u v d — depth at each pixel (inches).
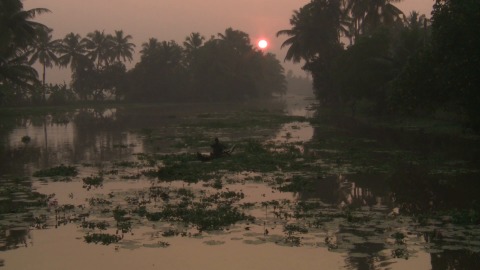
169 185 597.0
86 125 1609.3
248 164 748.6
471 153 831.1
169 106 3122.5
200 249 352.2
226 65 3902.6
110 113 2326.5
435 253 336.8
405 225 407.8
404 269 308.3
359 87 1668.3
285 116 1881.2
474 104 896.3
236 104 3459.6
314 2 2491.4
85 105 3211.1
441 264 315.9
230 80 3946.9
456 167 695.7
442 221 420.2
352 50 1726.1
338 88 2214.6
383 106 1663.4
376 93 1676.9
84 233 395.2
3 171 714.8
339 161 764.6
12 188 578.9
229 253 343.0
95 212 462.6
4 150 965.8
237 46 4146.2
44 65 3270.2
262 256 336.2
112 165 764.6
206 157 791.1
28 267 320.2
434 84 962.7
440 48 908.6
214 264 322.0
